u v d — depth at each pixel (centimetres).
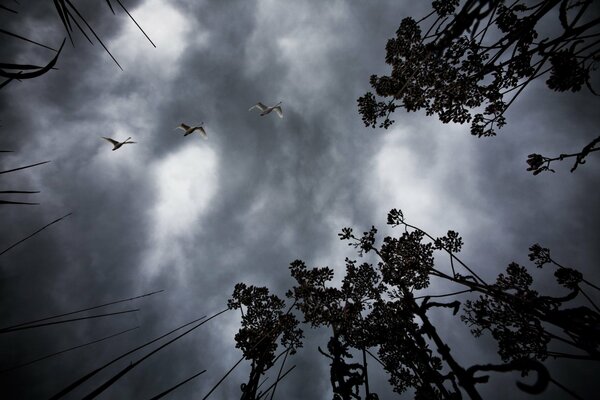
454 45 778
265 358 1192
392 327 1116
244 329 1388
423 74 897
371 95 1050
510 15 680
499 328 1125
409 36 898
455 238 1064
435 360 1003
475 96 859
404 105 993
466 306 1223
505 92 810
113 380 242
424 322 836
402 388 1283
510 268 1209
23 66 215
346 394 943
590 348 525
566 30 502
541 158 752
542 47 562
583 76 586
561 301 606
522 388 382
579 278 1017
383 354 1217
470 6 326
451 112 916
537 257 1148
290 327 1429
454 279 775
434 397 848
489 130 873
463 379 591
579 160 688
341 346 1095
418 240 1138
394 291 1145
